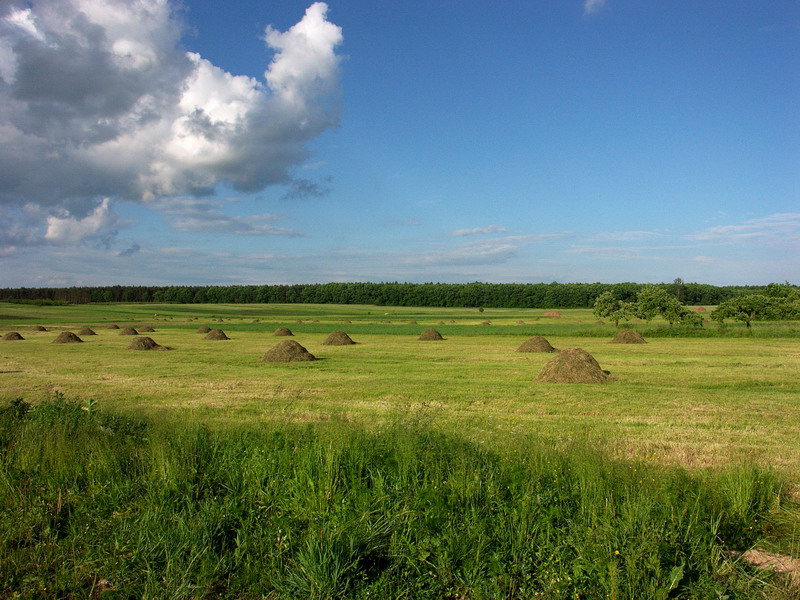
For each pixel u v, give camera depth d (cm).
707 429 1198
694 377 2200
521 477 652
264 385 1950
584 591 470
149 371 2445
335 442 746
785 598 463
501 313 11688
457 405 1518
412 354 3400
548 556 509
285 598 470
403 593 479
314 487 623
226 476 695
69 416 887
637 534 516
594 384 1980
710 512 603
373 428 1002
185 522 567
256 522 586
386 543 536
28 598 472
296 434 838
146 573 505
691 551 505
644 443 1033
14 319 9162
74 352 3559
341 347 4038
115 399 1623
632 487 614
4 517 597
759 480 694
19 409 1004
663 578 471
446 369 2525
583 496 592
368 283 17075
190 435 804
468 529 534
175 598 470
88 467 718
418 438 772
